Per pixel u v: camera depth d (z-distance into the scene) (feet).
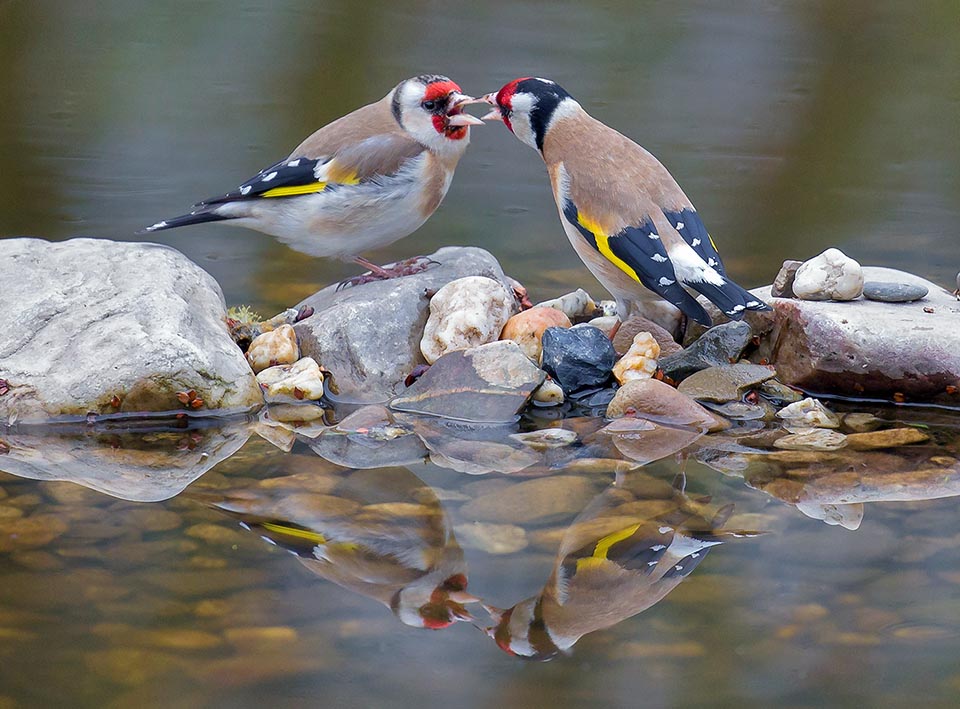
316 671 21.45
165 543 25.80
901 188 55.11
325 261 45.52
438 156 38.17
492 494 28.78
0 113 64.08
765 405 34.55
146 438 31.76
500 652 22.17
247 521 27.04
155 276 35.19
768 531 26.96
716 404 34.37
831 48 79.82
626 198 35.60
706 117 66.03
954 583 24.59
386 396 34.96
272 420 33.32
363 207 37.42
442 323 35.65
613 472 30.12
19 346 32.99
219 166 55.77
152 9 87.15
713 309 38.60
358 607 23.54
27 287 34.53
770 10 87.66
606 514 27.73
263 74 72.38
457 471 30.12
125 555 25.20
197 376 32.76
